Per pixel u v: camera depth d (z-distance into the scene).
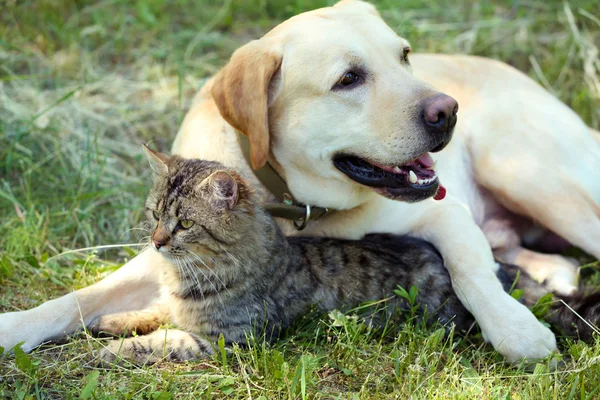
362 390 3.94
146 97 7.33
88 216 5.84
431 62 5.80
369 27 4.54
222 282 4.36
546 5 8.42
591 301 4.57
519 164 5.29
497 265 4.91
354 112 4.35
